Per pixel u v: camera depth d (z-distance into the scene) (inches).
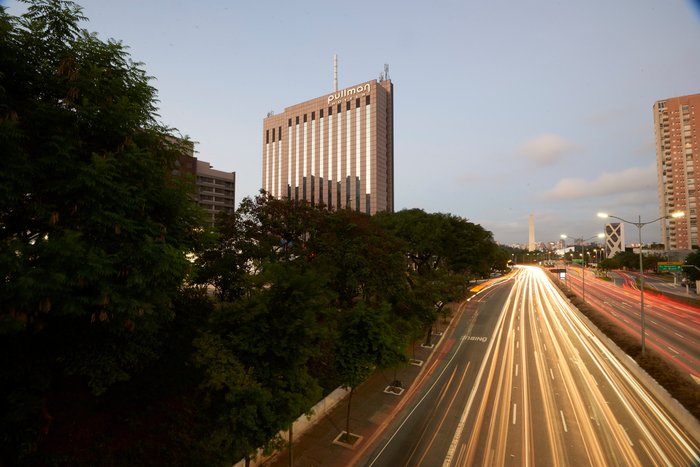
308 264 1029.8
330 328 749.3
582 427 736.3
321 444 692.7
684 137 5032.0
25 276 333.1
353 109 4963.1
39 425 471.2
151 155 492.1
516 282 3988.7
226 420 476.1
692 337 1477.6
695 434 692.7
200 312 745.6
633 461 619.8
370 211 4729.3
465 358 1216.2
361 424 768.3
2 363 439.8
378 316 771.4
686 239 4965.6
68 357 474.6
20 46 410.9
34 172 390.3
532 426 741.9
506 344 1386.6
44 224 410.0
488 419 775.7
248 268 927.7
